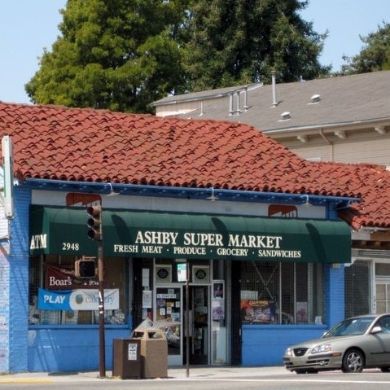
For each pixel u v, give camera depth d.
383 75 52.28
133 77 63.00
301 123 47.16
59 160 31.06
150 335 28.78
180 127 35.59
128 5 64.56
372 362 28.81
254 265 34.28
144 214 31.45
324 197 34.66
